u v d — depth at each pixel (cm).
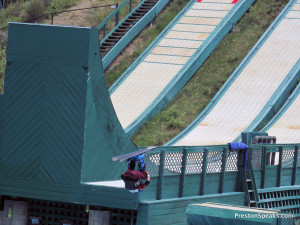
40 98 4275
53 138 4253
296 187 6200
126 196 4084
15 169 4350
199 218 4241
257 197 5538
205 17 14938
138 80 12675
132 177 3931
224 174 5256
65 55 4216
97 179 4400
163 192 4472
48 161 4272
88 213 4388
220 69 13200
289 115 10662
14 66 4325
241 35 14450
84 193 4191
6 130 4362
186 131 10588
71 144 4212
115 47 13950
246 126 10481
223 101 11525
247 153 5509
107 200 4131
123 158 3834
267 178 5816
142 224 4169
